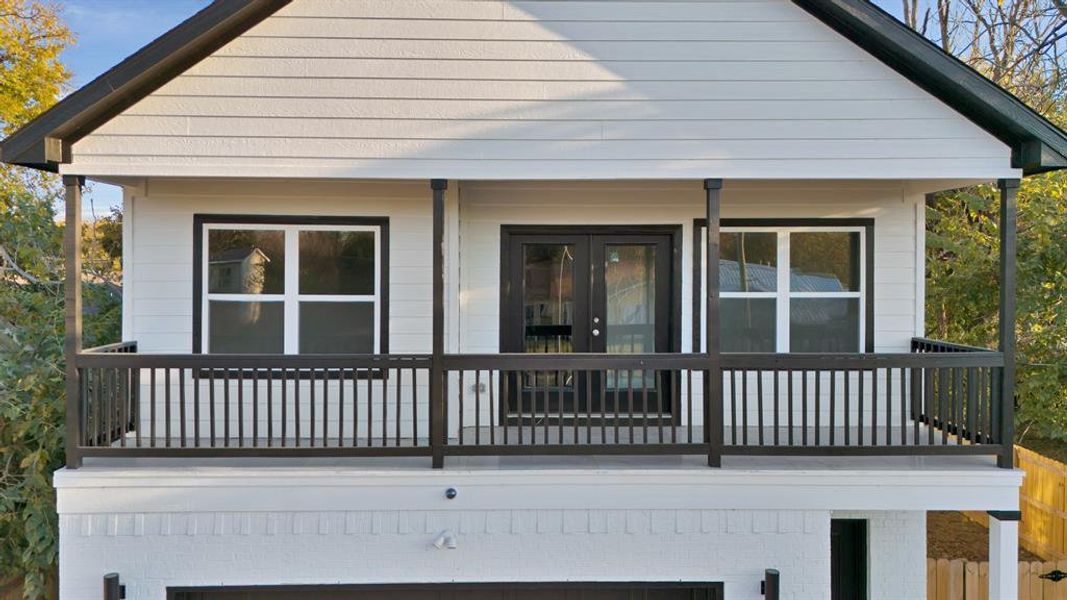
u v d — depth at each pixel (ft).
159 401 22.74
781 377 24.30
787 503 18.75
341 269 23.07
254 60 18.81
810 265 24.44
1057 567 24.82
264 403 22.77
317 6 18.93
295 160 18.85
